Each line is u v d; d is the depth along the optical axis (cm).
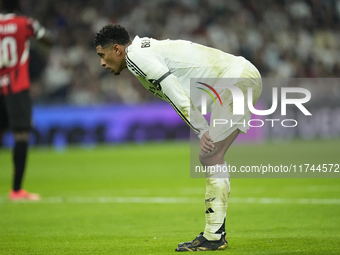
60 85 6744
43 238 1514
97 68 7138
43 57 6512
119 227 1697
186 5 8162
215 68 1316
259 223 1714
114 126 6331
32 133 6047
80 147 6159
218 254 1229
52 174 3700
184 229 1647
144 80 1320
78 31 7438
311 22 8944
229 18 8281
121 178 3397
